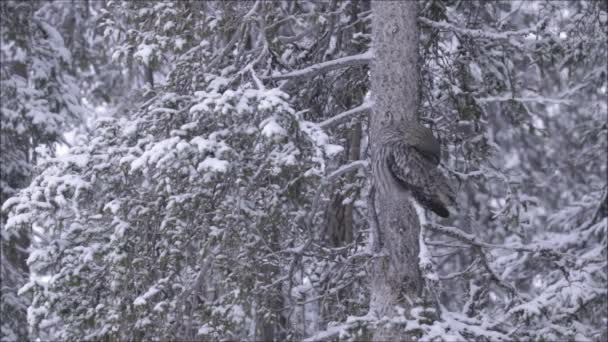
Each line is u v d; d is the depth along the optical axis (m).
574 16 14.71
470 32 11.42
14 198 9.88
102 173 9.85
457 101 12.08
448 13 12.89
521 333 11.05
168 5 10.91
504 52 12.36
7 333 17.86
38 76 18.70
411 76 10.25
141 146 10.11
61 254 10.38
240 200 9.55
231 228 9.70
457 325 10.04
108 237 10.33
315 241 11.70
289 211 10.88
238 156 9.43
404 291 9.96
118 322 9.98
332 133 12.12
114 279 9.94
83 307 10.41
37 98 18.61
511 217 13.05
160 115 10.50
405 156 8.91
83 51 21.45
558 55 12.53
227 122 9.44
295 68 12.16
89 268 10.18
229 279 10.04
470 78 12.21
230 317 10.12
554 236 17.67
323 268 12.52
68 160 9.87
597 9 14.38
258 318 10.73
